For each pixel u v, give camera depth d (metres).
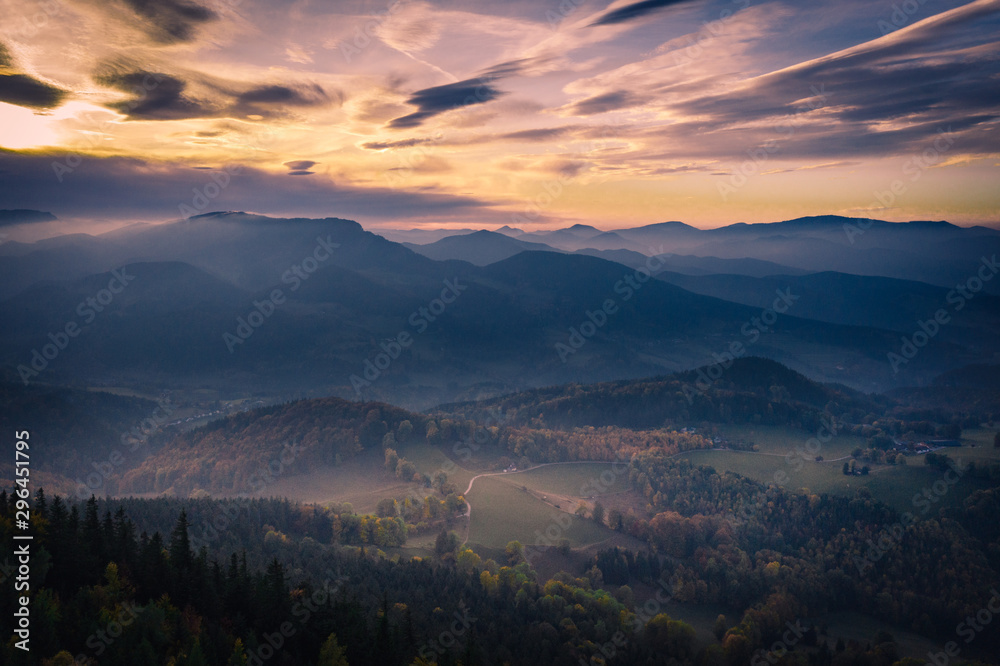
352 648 134.12
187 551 148.38
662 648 185.62
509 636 169.00
